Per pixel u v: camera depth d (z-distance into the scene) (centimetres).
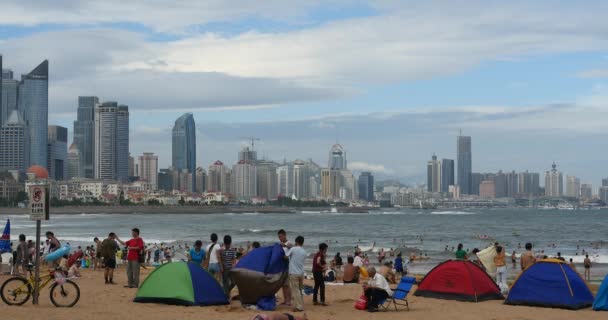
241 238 12988
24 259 3344
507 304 2564
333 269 4075
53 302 2291
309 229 17488
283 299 2603
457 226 19812
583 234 15250
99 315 2123
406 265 5619
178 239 12544
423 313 2350
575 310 2447
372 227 18925
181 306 2345
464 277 2669
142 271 4159
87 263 4544
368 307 2392
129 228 17088
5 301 2272
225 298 2422
